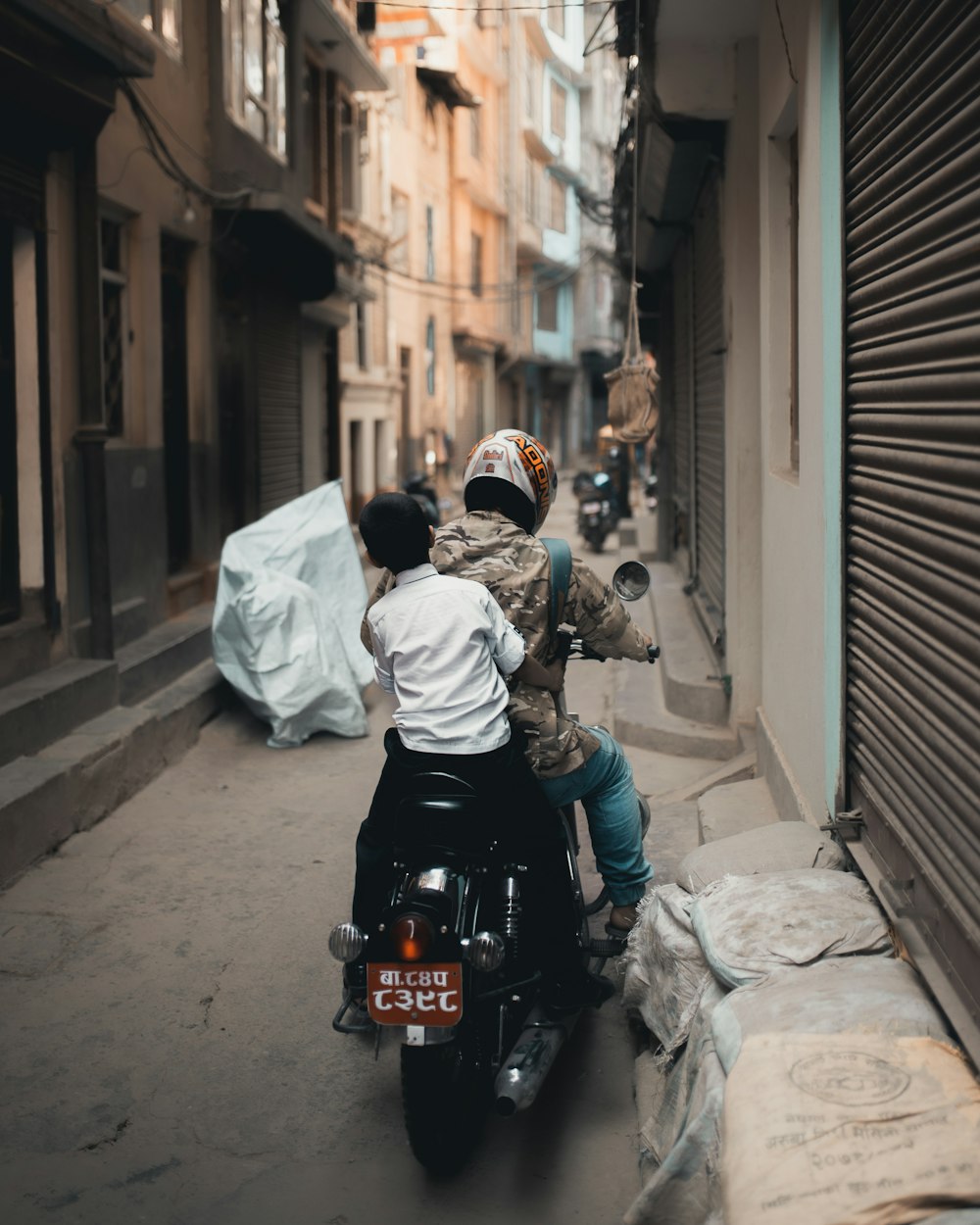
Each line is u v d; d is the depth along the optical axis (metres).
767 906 3.05
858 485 3.42
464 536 3.51
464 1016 2.99
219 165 10.51
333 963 4.40
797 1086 2.28
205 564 10.43
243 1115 3.43
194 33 10.12
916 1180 2.00
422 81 26.66
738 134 6.28
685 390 11.19
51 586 6.64
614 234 13.84
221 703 8.17
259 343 12.16
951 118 2.55
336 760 7.22
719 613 7.80
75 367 6.90
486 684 3.14
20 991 4.19
